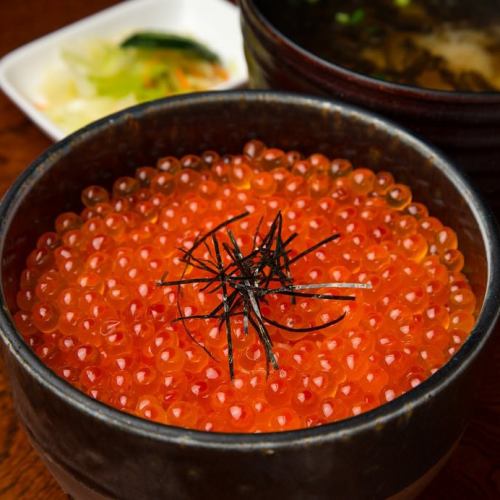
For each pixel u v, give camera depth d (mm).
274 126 413
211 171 411
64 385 324
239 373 352
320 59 415
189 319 359
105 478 335
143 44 579
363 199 404
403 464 334
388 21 501
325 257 375
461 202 380
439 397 326
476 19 503
